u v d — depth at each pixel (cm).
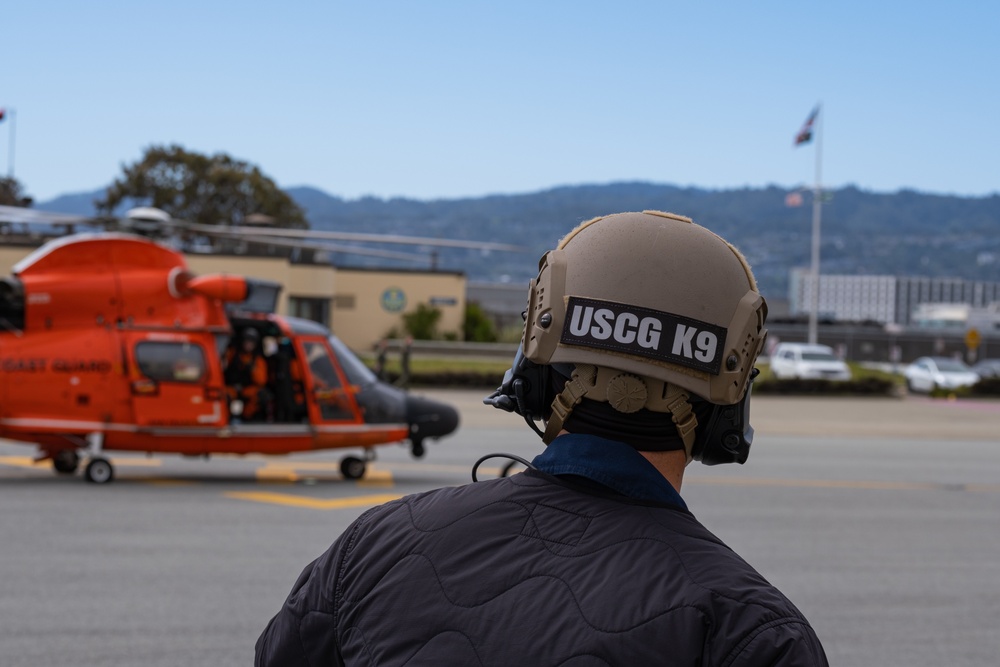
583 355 174
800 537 1066
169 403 1356
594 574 162
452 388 3350
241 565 868
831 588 851
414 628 168
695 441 183
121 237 1369
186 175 6606
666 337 172
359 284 4900
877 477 1580
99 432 1348
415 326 4866
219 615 718
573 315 176
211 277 1360
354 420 1420
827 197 5109
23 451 1650
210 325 1371
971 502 1353
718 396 173
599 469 172
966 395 3700
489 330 5034
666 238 179
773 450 1948
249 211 6650
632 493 171
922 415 2950
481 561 170
